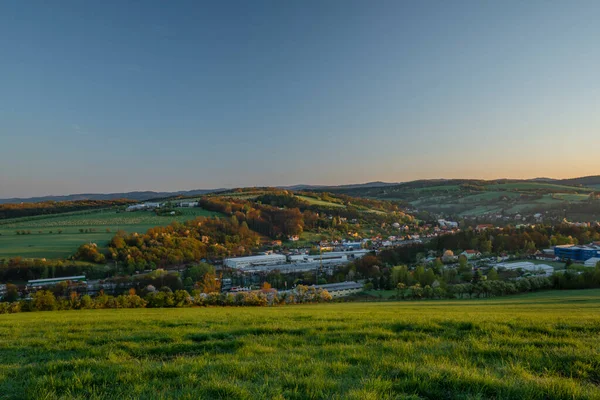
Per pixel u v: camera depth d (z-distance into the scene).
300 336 10.27
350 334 10.28
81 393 5.68
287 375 6.09
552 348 7.93
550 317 14.52
